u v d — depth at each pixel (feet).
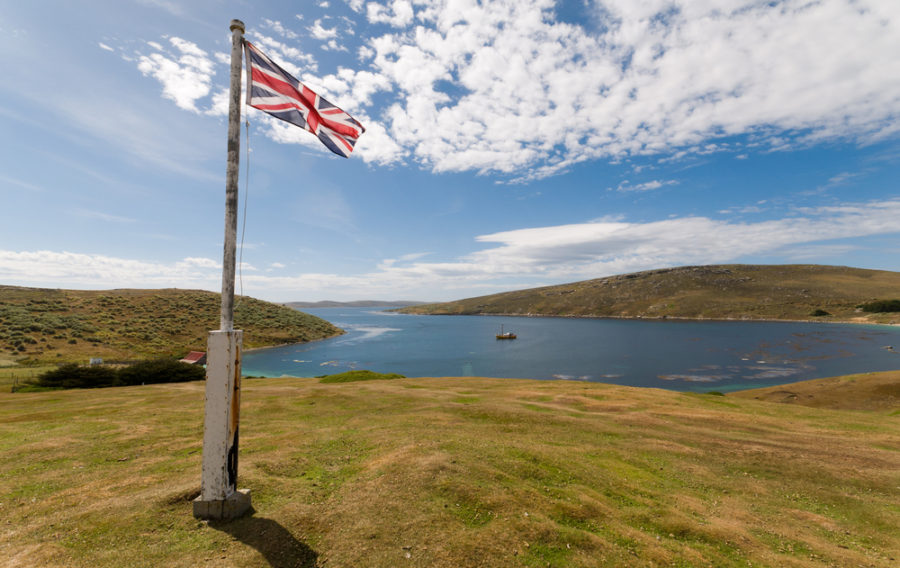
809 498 17.31
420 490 13.57
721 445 24.49
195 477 14.34
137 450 18.80
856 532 14.46
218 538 10.16
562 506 13.58
